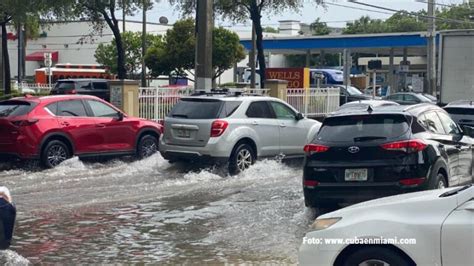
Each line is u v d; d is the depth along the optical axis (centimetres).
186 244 966
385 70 6519
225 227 1068
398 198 681
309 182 1088
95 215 1163
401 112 1077
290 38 5638
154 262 873
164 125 1628
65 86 2992
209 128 1560
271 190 1403
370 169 1048
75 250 935
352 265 650
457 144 1198
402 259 633
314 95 2955
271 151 1664
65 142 1667
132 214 1172
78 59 6994
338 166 1065
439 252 613
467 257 604
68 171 1619
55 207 1226
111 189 1409
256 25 3164
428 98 3603
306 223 1084
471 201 621
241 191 1395
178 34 4378
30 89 3988
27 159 1611
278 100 1716
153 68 4491
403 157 1040
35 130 1605
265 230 1041
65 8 2808
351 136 1073
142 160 1789
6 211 835
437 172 1077
